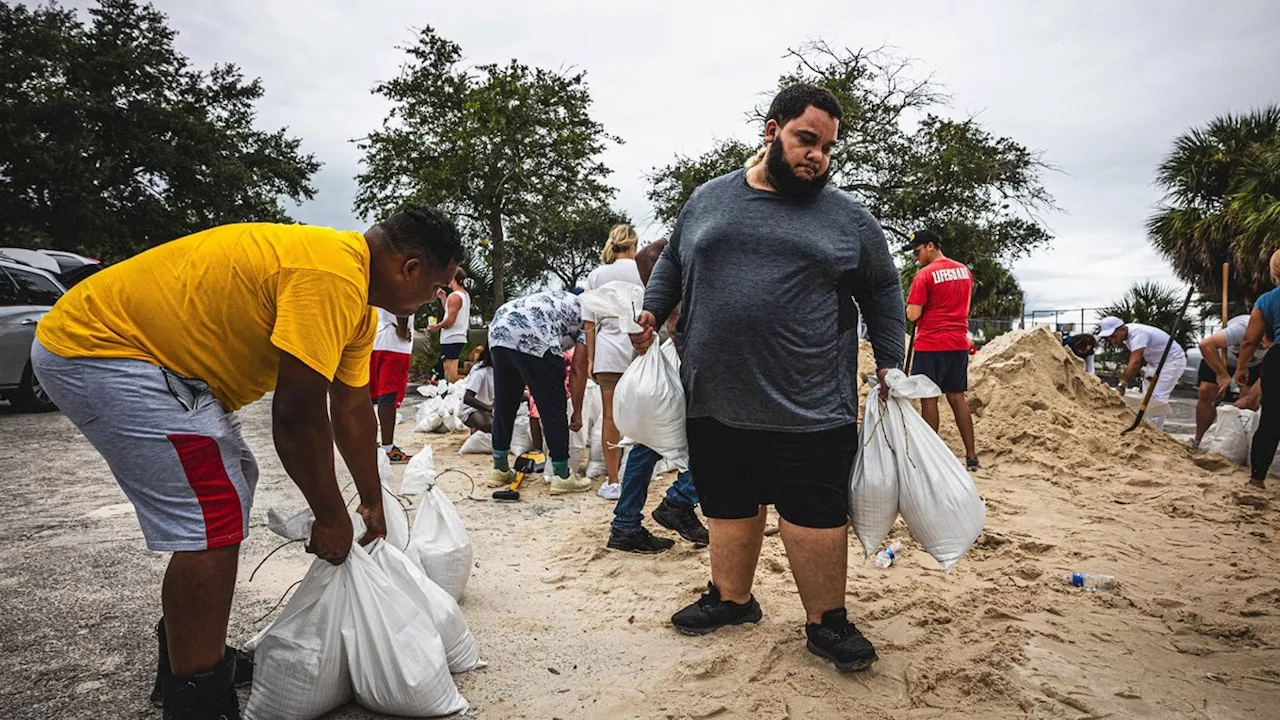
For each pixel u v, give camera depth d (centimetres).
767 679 257
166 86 2858
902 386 271
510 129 2841
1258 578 355
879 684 256
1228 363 719
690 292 281
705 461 284
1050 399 703
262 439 757
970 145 2455
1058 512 484
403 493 321
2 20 2589
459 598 326
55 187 2461
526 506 501
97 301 198
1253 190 1792
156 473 194
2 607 308
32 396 926
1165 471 602
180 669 201
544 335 523
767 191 272
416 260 221
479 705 239
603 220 4044
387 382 636
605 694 247
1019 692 245
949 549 271
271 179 3169
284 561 375
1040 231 2534
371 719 229
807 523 266
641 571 368
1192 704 240
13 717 224
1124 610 316
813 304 262
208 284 200
